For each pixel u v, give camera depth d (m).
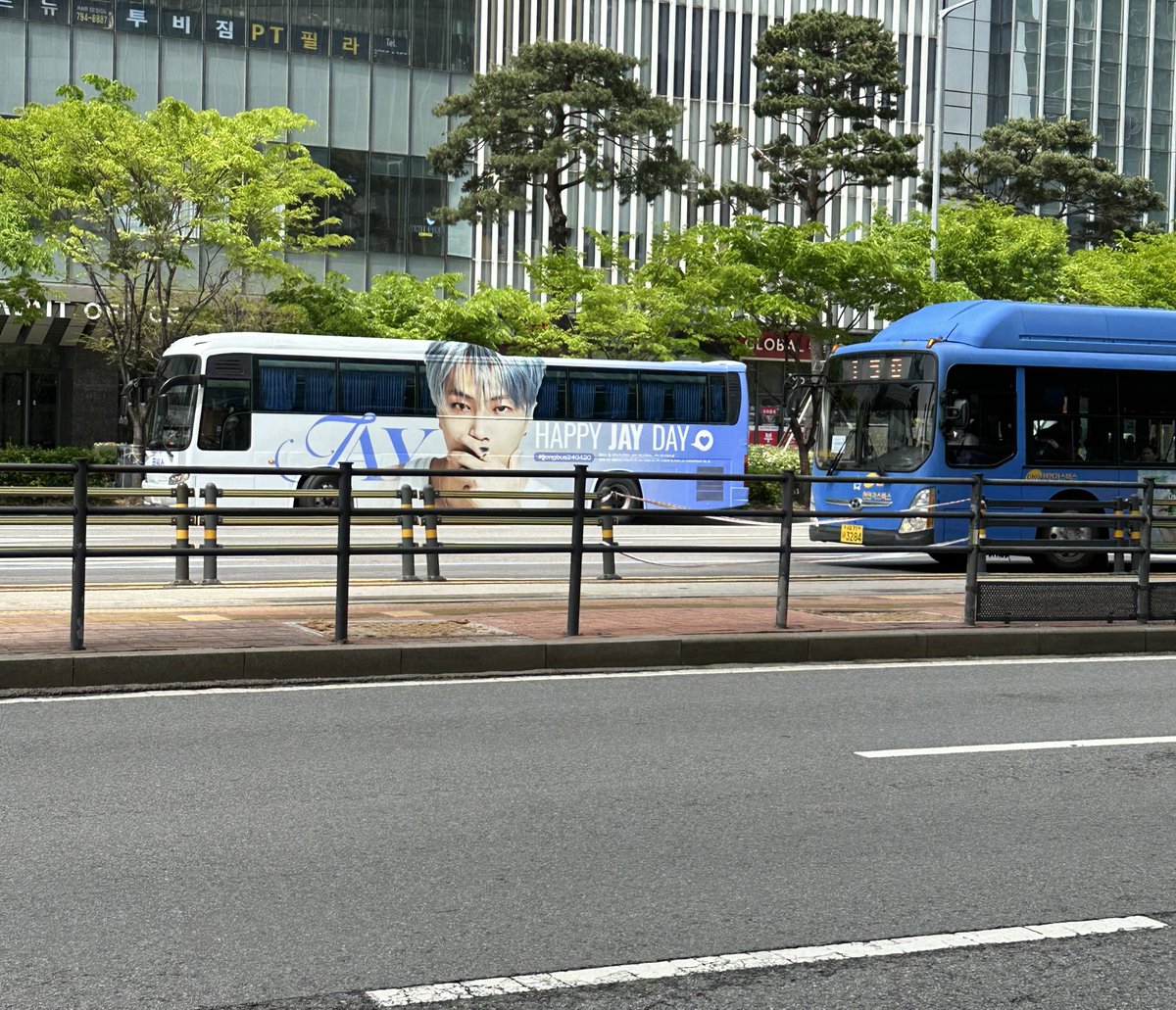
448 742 7.96
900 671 10.84
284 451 28.64
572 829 6.22
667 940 4.84
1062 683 10.40
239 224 30.77
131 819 6.24
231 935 4.83
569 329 42.50
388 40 45.59
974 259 39.84
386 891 5.32
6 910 5.05
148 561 20.56
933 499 20.80
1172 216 71.69
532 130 47.16
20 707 8.70
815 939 4.88
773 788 7.04
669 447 31.75
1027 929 5.02
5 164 30.70
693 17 64.56
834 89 53.78
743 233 38.09
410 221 46.12
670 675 10.41
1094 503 12.92
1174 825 6.46
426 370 29.88
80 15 41.44
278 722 8.41
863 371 22.03
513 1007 4.25
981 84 68.81
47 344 43.72
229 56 43.41
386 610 12.81
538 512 11.09
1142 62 70.81
